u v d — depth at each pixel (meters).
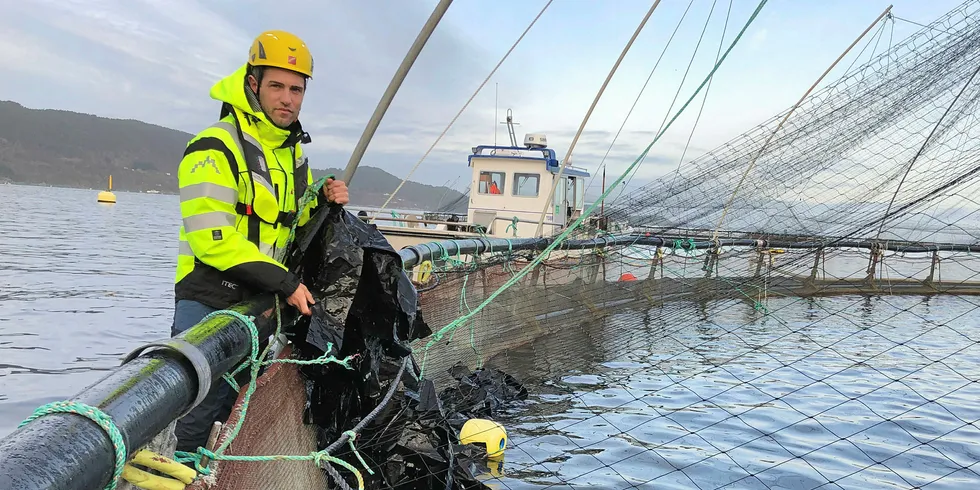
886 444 5.28
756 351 8.59
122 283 18.25
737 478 4.57
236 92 2.49
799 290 13.22
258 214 2.49
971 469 4.77
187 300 2.53
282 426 2.36
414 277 6.26
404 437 3.68
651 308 10.24
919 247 13.42
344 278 2.76
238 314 1.89
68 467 0.92
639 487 4.40
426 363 5.97
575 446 5.15
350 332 2.87
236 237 2.29
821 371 7.70
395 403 3.56
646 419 5.84
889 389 6.94
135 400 1.17
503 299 7.68
